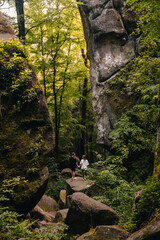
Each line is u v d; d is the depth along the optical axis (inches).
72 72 586.9
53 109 629.3
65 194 419.2
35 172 205.8
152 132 369.1
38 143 219.0
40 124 231.1
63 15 516.1
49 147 228.5
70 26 550.6
